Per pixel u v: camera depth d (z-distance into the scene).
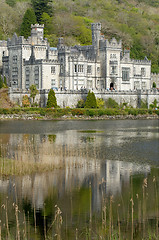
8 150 93.69
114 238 51.88
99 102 185.75
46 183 69.62
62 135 120.69
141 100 197.00
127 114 181.38
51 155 88.94
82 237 52.38
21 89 178.25
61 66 195.62
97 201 62.47
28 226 55.00
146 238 51.81
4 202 61.62
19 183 69.25
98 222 55.94
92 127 141.50
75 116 172.00
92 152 94.69
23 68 195.88
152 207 60.53
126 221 56.22
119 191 66.62
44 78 189.62
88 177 73.50
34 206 55.78
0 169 75.81
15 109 167.25
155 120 171.12
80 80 198.12
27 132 126.00
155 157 90.25
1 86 185.50
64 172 76.19
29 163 80.12
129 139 113.94
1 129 131.62
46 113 168.62
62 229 54.28
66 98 182.50
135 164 83.69
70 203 61.69
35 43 197.25
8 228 54.47
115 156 90.75
